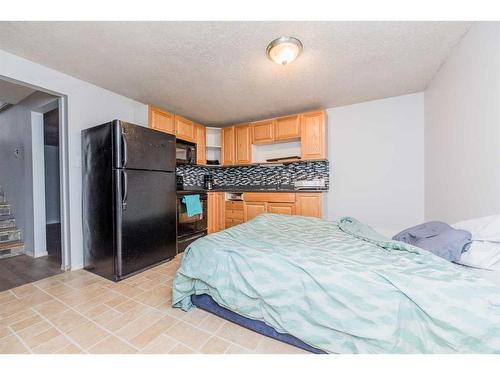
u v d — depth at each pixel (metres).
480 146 1.52
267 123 3.79
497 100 1.34
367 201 3.21
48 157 5.25
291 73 2.36
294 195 3.40
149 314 1.60
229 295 1.35
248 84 2.60
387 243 1.34
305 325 1.12
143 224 2.38
